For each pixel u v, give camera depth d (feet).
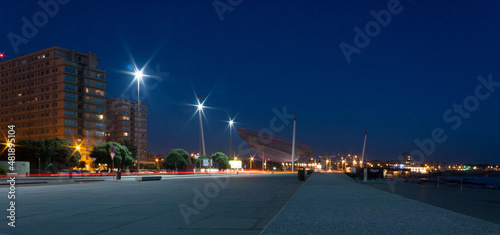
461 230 18.83
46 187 79.36
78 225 25.23
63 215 30.78
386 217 23.75
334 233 17.93
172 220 27.63
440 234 17.65
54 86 380.37
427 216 24.22
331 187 63.52
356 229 19.10
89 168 383.65
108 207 37.22
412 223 21.16
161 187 78.33
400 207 29.96
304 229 19.10
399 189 104.73
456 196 78.95
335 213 25.94
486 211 48.34
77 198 48.96
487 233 17.93
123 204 40.42
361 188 60.08
